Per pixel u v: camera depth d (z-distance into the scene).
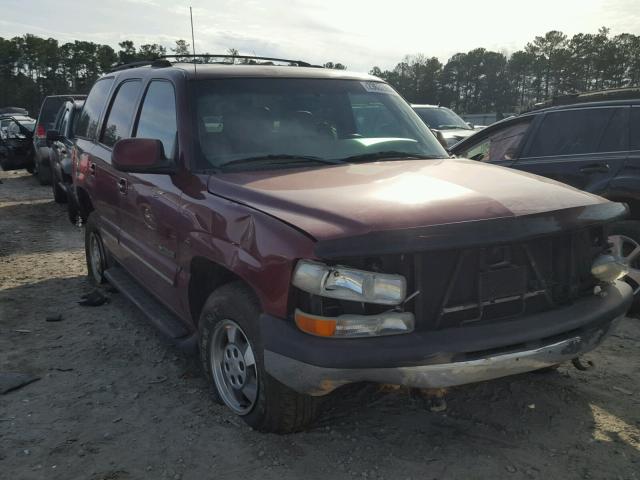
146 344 4.65
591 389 3.78
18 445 3.23
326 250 2.54
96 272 6.12
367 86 4.50
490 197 2.91
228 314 3.16
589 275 3.17
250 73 4.11
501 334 2.70
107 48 144.00
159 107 4.21
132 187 4.37
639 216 5.10
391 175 3.36
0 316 5.31
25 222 10.18
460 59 146.50
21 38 143.25
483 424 3.37
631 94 5.24
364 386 3.10
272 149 3.74
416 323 2.69
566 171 5.39
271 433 3.24
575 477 2.89
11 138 16.48
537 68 146.62
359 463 3.01
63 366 4.25
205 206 3.33
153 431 3.36
